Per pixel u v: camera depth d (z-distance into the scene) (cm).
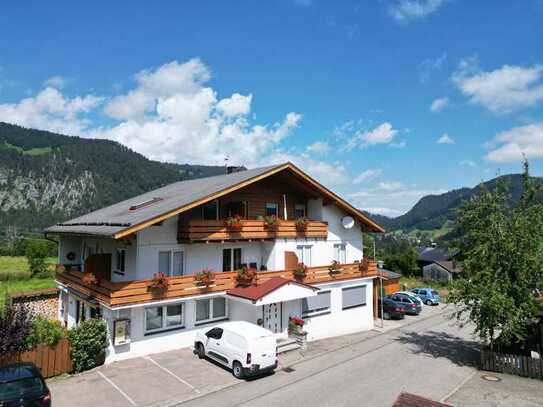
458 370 1959
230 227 2259
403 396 1530
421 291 4197
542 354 2033
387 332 2788
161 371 1784
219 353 1848
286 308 2398
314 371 1894
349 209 2897
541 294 1964
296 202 2839
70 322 2505
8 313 1669
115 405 1461
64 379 1680
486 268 1959
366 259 2903
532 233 1939
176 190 2909
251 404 1502
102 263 2250
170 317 2058
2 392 1204
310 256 2772
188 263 2231
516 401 1584
